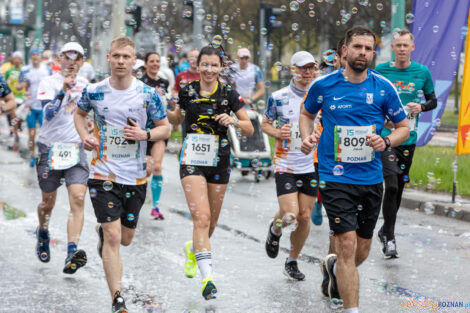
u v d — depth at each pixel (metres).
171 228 13.41
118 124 8.19
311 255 11.35
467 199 16.47
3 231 12.79
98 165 8.22
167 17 38.19
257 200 17.42
